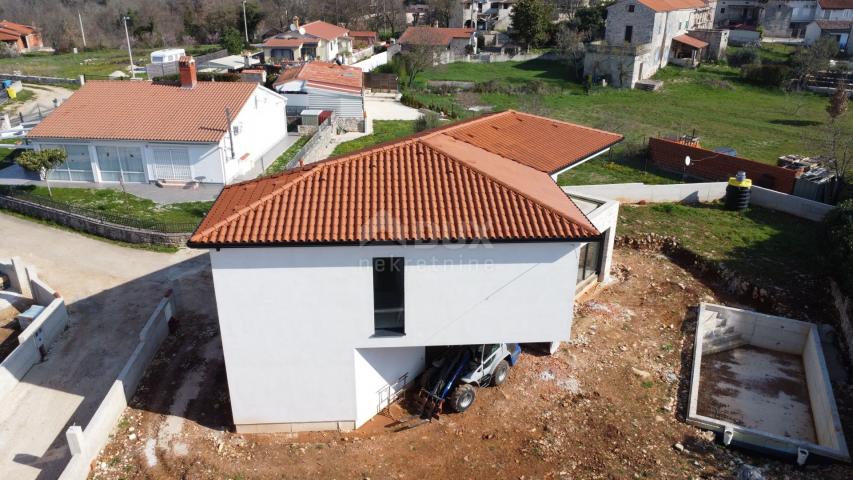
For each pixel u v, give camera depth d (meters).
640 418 18.58
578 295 25.30
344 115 51.62
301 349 16.97
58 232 32.47
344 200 17.22
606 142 26.22
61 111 38.31
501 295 17.00
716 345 23.19
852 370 20.91
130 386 19.22
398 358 18.89
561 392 19.66
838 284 24.27
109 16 110.12
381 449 17.19
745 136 51.62
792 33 97.56
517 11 89.38
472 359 18.84
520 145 24.66
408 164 19.06
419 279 16.58
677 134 50.53
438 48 82.25
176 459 16.77
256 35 104.75
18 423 18.80
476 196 17.59
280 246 15.59
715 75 74.94
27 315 23.86
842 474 16.39
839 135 43.81
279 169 40.62
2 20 110.50
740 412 20.03
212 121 37.75
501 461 16.75
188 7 114.62
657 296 25.80
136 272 28.05
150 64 74.44
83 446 16.16
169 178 37.56
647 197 35.38
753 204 34.84
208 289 26.42
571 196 26.27
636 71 70.94
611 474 16.28
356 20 112.12
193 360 21.23
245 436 17.75
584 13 90.31
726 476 16.27
